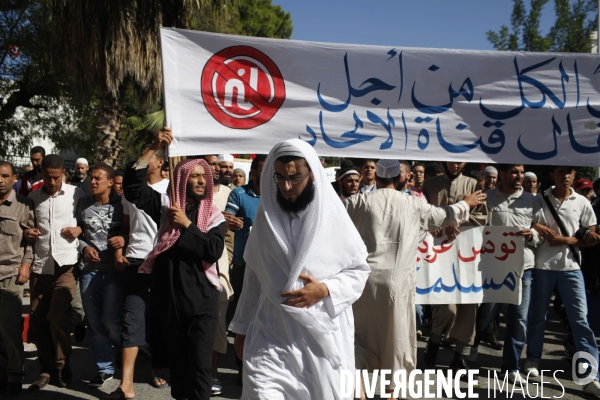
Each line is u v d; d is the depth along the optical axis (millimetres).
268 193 2844
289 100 4648
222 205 6059
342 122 4738
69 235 4969
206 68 4473
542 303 5273
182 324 4016
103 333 5039
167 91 4379
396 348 4348
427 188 7004
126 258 4691
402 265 4402
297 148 2742
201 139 4453
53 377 5023
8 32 16328
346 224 2850
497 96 4938
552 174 5383
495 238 5262
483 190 7039
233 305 6035
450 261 5246
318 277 2764
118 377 5328
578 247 5238
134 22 9867
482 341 6812
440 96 4871
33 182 8359
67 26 9805
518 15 12914
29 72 16703
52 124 18016
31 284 5051
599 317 5590
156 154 5191
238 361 5598
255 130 4594
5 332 4742
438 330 5598
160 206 4207
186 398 3990
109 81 9945
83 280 5027
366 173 6820
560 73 4984
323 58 4695
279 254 2770
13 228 4773
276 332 2789
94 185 5027
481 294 5238
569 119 4992
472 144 4918
